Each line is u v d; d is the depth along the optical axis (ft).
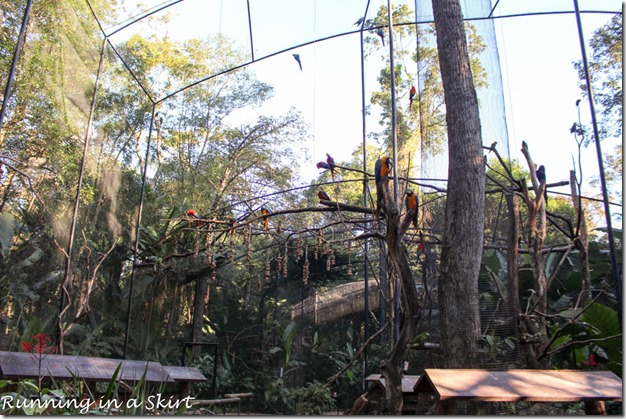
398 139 44.96
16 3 28.02
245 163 58.08
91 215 31.09
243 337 46.83
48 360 17.08
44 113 28.99
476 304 18.22
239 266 46.78
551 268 33.58
